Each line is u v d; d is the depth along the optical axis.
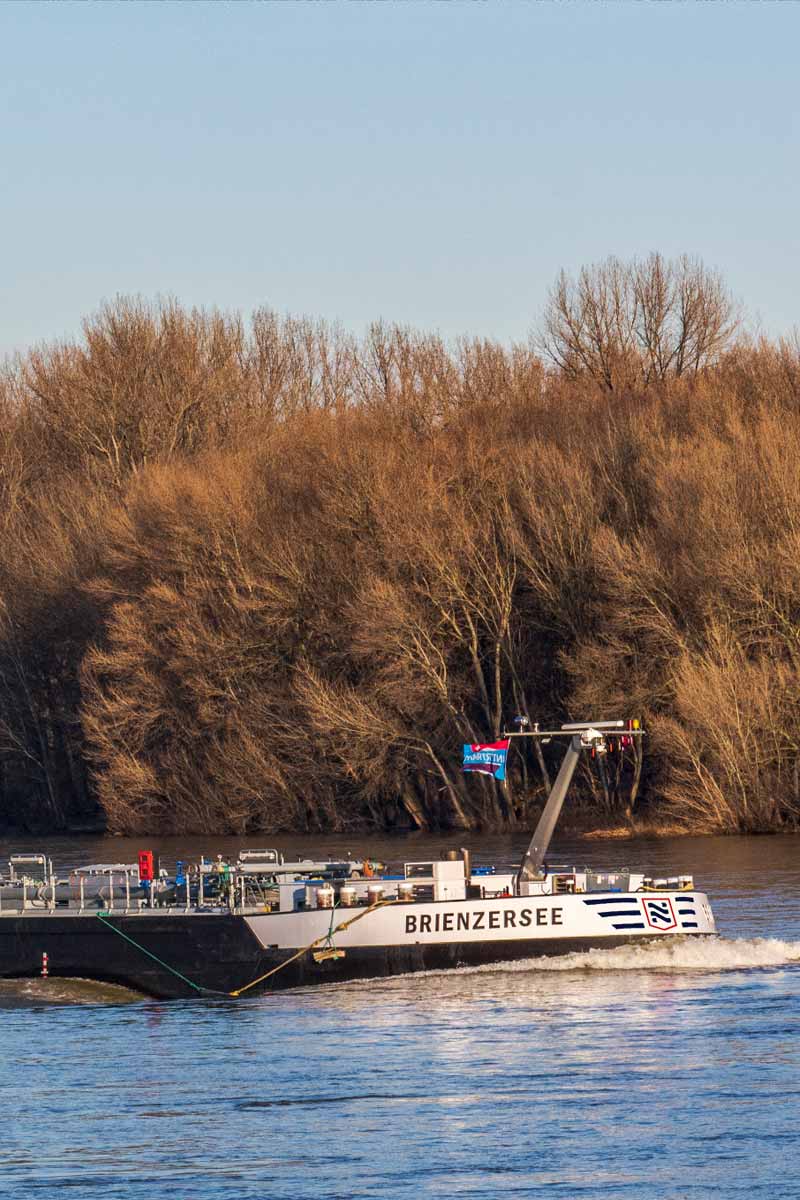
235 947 142.50
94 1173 96.81
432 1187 93.38
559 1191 92.38
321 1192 93.06
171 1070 117.25
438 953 142.75
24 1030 131.62
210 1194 93.25
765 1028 123.62
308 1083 112.81
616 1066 114.69
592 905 145.38
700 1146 98.62
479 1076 113.19
